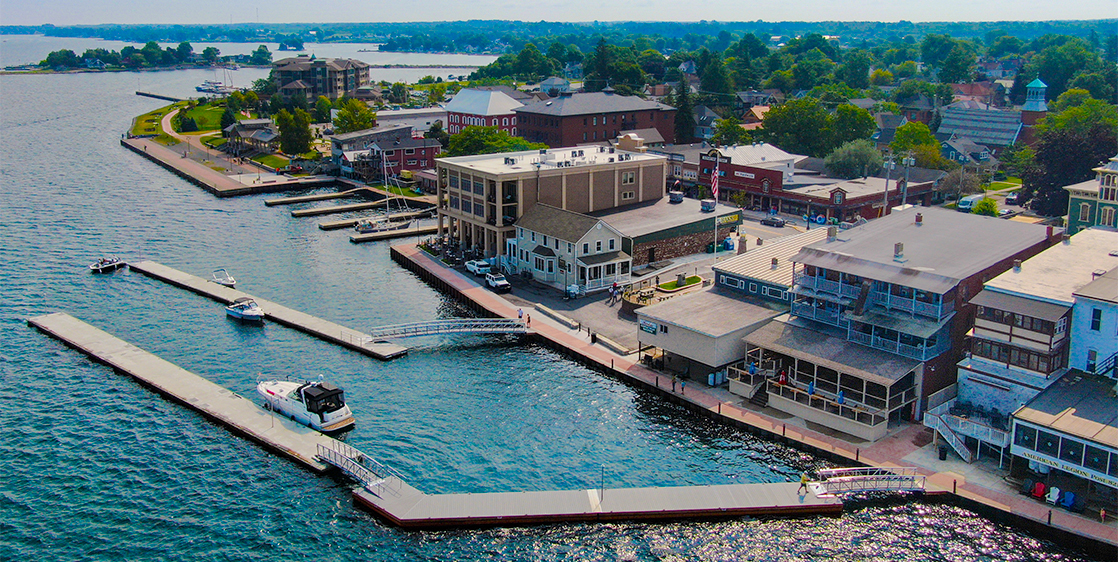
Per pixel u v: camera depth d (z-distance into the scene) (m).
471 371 87.38
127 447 71.44
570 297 108.25
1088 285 68.50
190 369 87.81
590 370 87.88
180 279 118.00
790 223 142.38
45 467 68.00
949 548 58.09
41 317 102.19
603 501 62.84
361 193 186.25
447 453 70.44
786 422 74.31
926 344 72.56
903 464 66.88
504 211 123.62
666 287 109.00
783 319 82.44
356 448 71.00
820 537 59.50
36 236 143.38
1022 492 62.56
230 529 60.19
